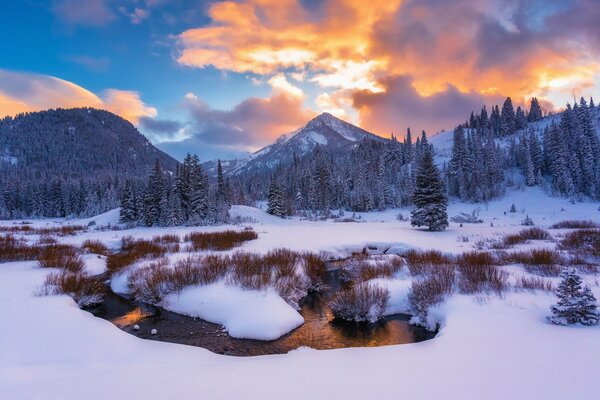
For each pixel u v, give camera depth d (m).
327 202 84.56
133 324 10.75
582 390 4.61
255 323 9.95
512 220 55.19
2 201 101.38
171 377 5.38
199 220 50.31
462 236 28.97
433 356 6.09
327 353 6.61
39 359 6.95
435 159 129.62
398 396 4.53
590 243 20.78
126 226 48.53
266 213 63.34
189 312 11.74
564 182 77.75
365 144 144.38
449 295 10.85
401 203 85.62
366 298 10.93
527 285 11.45
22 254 20.20
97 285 13.92
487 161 93.81
